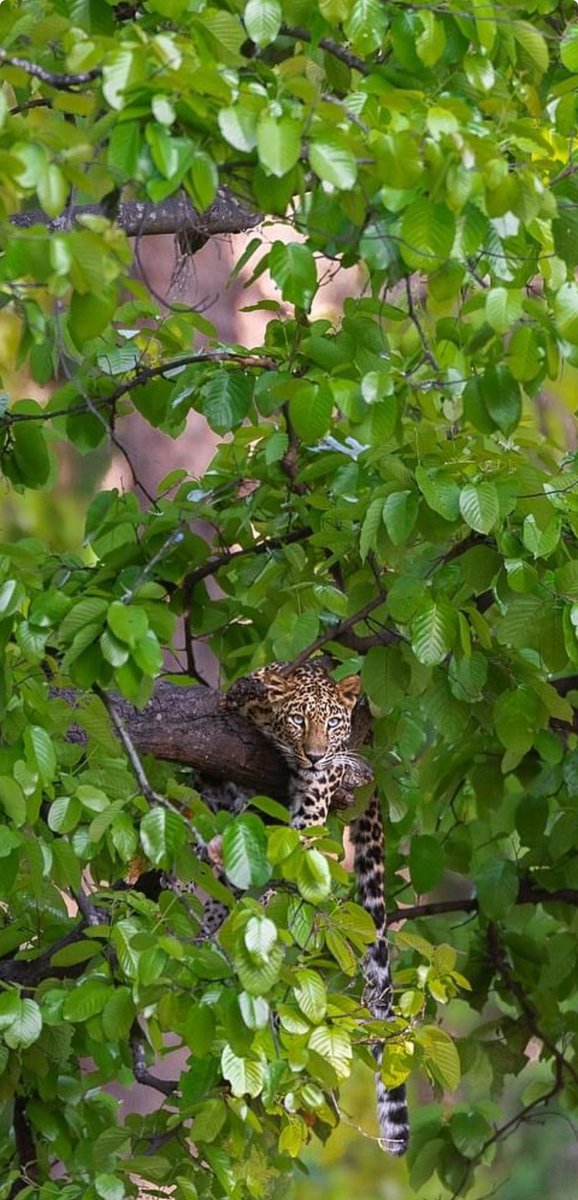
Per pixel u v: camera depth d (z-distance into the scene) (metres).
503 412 8.18
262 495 10.12
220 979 7.61
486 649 9.92
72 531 20.00
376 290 8.86
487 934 13.18
